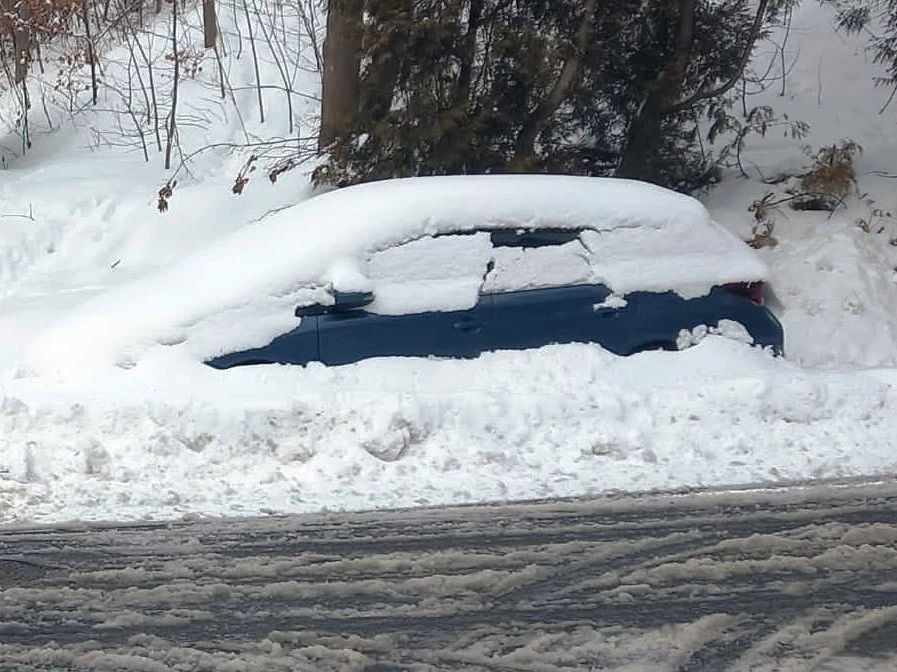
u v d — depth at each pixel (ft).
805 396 23.57
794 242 34.53
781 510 19.47
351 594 16.37
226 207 38.06
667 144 37.73
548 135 37.14
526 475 21.36
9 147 48.16
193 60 51.03
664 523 18.98
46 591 16.48
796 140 42.55
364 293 23.93
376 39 34.30
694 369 24.73
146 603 16.08
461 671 14.14
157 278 26.27
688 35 36.42
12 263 35.91
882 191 37.58
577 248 25.26
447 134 34.50
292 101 49.29
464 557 17.63
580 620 15.47
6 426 22.12
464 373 24.18
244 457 21.71
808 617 15.46
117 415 22.25
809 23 54.70
